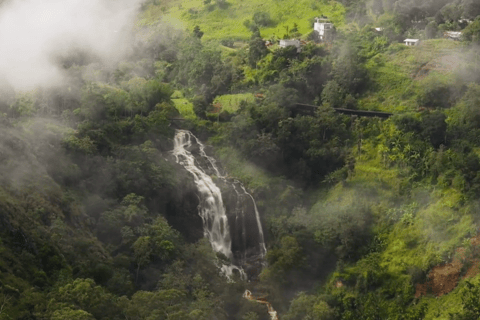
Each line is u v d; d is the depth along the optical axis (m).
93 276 77.31
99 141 99.50
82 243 79.69
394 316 86.12
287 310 90.25
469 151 103.06
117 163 96.44
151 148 101.94
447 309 82.31
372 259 93.81
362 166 108.38
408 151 105.69
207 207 102.25
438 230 92.50
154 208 96.56
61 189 87.31
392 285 89.81
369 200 103.38
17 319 63.78
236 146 113.00
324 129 113.81
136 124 107.12
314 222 100.81
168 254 85.69
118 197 93.69
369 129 113.56
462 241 88.81
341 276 93.00
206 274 87.56
